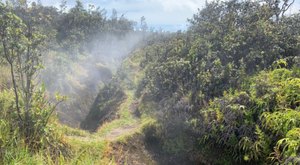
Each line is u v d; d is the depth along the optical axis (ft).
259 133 24.11
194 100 34.22
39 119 22.62
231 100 28.04
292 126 22.24
